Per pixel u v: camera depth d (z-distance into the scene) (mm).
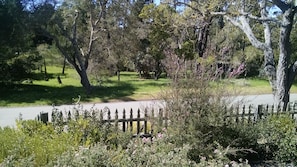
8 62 23688
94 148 3809
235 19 12906
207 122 5996
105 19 24922
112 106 16469
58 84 26859
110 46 25578
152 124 6770
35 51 25531
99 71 24609
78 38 25000
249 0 12680
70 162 3387
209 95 6102
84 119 6164
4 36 21797
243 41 26562
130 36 27219
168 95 6227
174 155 4234
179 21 13820
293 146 6586
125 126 7668
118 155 3732
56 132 5512
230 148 6027
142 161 3730
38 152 3713
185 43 14820
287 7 10742
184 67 6250
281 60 11047
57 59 29250
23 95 20406
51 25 22812
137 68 33375
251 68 32125
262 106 8562
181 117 6023
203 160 4129
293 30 23328
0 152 3742
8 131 4641
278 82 11125
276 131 6922
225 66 7691
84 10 24094
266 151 6844
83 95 20406
